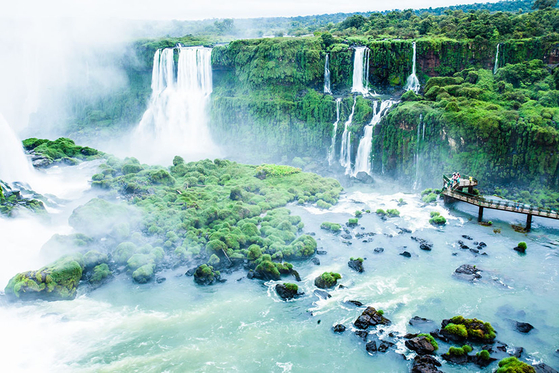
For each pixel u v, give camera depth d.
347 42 120.00
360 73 114.75
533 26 118.12
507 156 83.62
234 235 57.00
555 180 80.94
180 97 127.00
